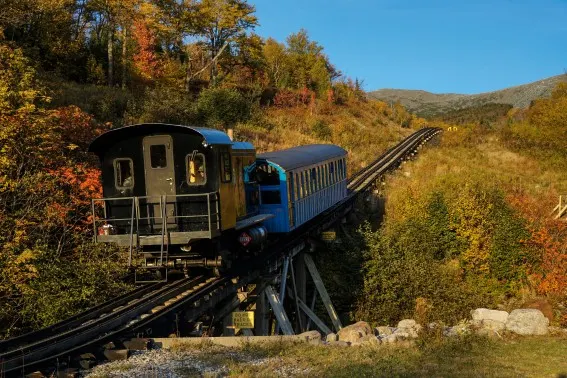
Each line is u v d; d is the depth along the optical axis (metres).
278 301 17.31
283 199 18.44
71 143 18.12
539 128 53.22
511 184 37.09
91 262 14.63
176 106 36.81
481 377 8.12
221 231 13.40
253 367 8.27
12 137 15.15
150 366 8.32
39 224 15.02
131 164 13.53
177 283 13.27
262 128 48.22
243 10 56.94
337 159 27.52
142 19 50.31
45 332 9.96
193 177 13.27
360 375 7.95
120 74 45.66
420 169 44.28
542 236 22.89
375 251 22.61
